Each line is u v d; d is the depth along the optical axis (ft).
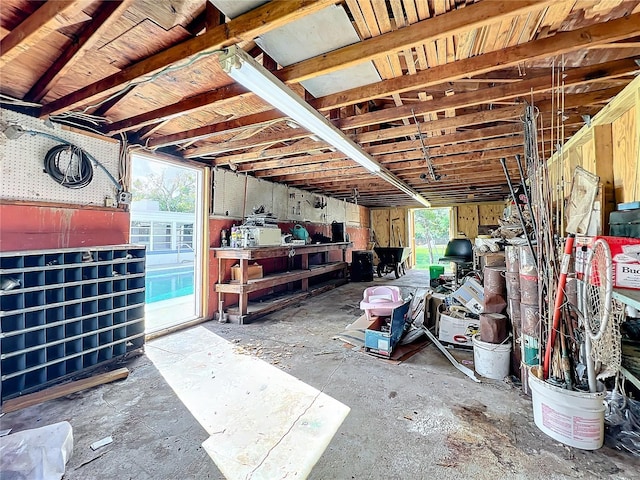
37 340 7.56
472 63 6.41
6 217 7.70
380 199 29.58
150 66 6.23
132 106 8.78
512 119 10.08
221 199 14.93
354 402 7.04
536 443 5.58
